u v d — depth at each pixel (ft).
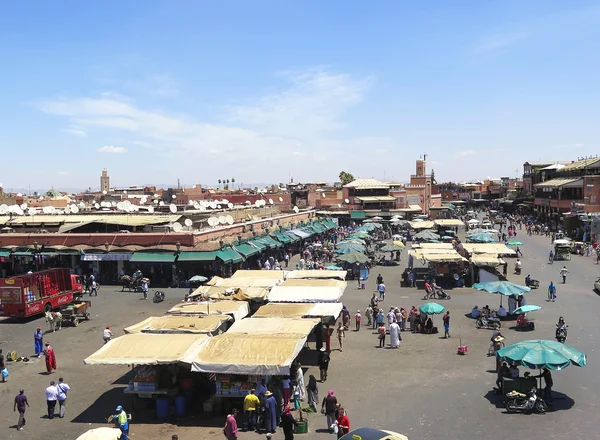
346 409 67.62
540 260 200.85
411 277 157.07
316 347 95.09
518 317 107.34
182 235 162.71
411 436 59.31
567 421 62.23
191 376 70.28
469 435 59.26
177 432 62.39
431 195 426.92
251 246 183.73
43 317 126.31
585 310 119.85
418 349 93.50
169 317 82.17
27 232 190.80
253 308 104.06
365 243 230.07
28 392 77.87
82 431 63.93
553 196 338.13
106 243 166.50
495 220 355.77
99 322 119.96
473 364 84.33
